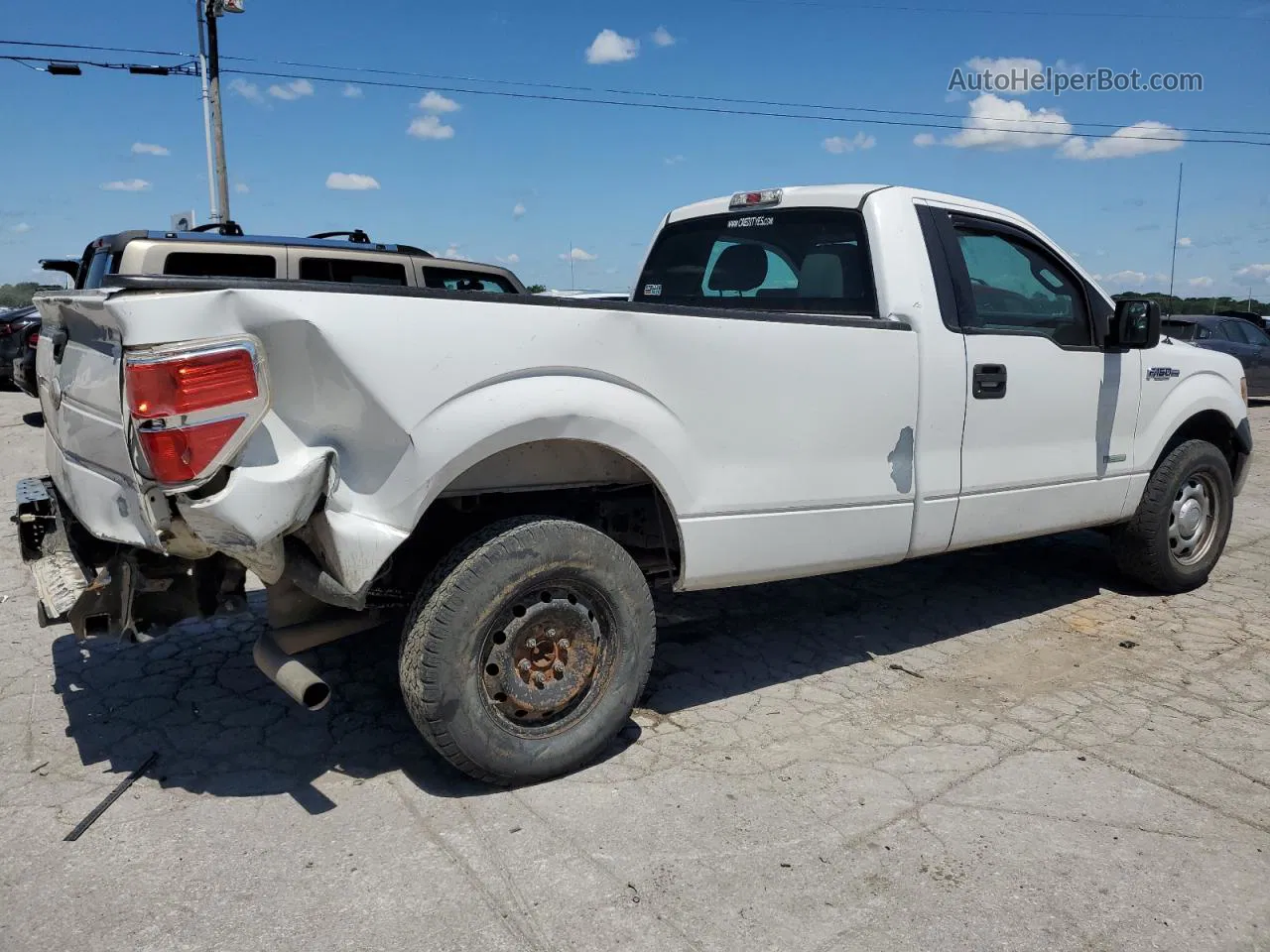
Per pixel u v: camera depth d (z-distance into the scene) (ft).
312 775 11.04
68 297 9.98
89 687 13.42
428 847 9.59
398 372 9.30
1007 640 16.20
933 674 14.61
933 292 13.92
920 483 13.83
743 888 9.04
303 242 21.90
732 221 16.58
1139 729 12.77
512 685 10.52
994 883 9.24
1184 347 18.35
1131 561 18.30
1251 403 57.16
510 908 8.66
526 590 10.37
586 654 11.05
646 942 8.26
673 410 11.30
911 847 9.80
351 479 9.49
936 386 13.78
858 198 14.32
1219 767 11.73
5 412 41.68
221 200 72.49
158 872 9.11
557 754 10.81
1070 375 15.66
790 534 12.61
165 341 8.46
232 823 9.98
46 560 11.69
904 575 19.85
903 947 8.29
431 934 8.29
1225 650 15.83
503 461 10.89
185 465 8.49
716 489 11.84
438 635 9.85
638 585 11.22
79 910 8.52
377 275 22.70
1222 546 19.21
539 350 10.17
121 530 9.67
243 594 10.71
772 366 12.07
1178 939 8.49
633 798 10.63
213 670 14.06
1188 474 17.93
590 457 11.43
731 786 10.96
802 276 15.11
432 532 11.53
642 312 10.91
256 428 8.83
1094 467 16.39
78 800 10.40
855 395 12.92
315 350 8.98
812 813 10.41
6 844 9.53
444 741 10.09
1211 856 9.79
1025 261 15.71
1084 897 9.04
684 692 13.73
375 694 13.34
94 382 9.79
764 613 17.33
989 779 11.28
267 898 8.73
